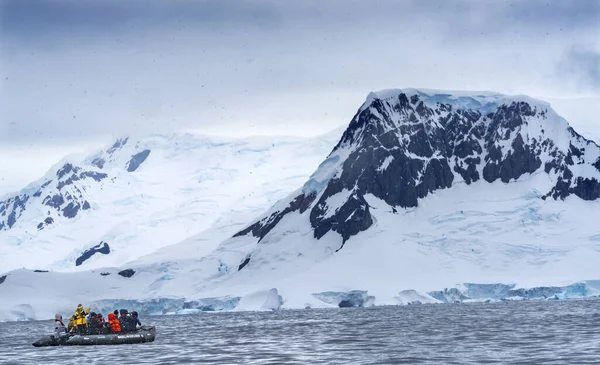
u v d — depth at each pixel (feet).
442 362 358.23
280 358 391.24
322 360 378.32
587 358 357.00
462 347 423.64
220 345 481.05
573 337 458.50
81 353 440.45
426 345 442.91
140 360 396.78
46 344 496.23
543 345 418.31
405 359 374.02
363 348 435.53
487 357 372.38
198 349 453.58
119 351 447.42
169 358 403.34
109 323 499.10
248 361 380.78
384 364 357.00
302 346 458.91
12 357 433.48
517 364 344.28
